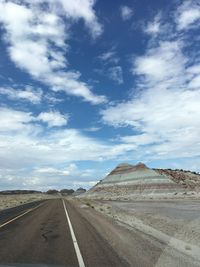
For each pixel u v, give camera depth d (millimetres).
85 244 16219
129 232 21141
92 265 11516
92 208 53000
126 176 186875
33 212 42500
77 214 38594
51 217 34000
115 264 11703
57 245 15930
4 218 32812
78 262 12023
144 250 14508
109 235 19641
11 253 13727
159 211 40875
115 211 44594
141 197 139625
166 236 19328
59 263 11789
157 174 174875
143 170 183000
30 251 14250
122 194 167000
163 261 12211
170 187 160875
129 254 13594
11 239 17984
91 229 22969
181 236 19234
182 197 113812
